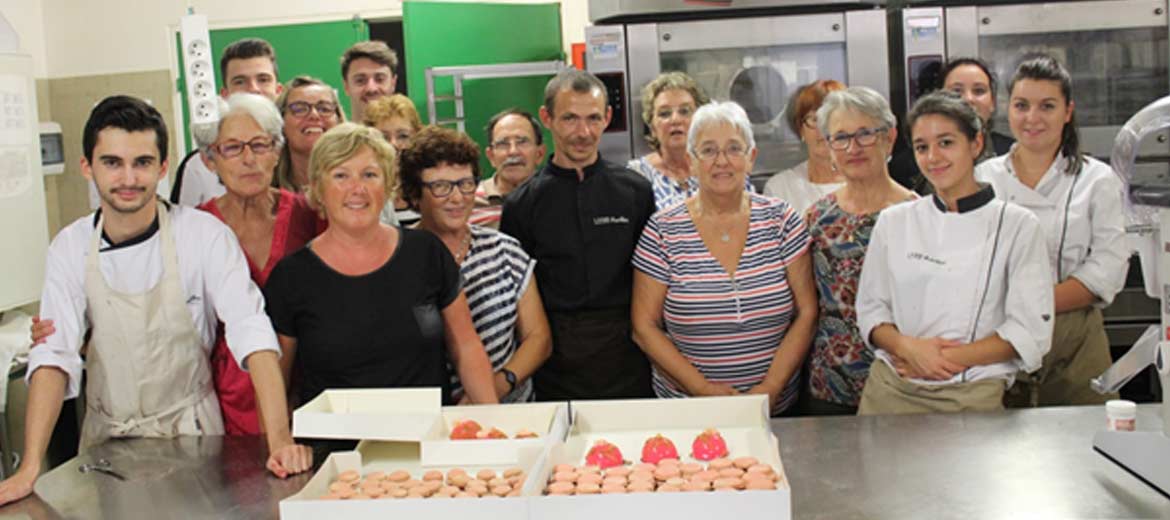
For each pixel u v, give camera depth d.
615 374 2.92
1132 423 2.00
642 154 3.65
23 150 3.61
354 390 2.14
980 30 3.56
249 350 2.27
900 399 2.45
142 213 2.35
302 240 2.69
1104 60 3.59
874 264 2.50
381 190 2.31
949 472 1.97
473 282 2.70
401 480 1.89
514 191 3.04
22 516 1.98
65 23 5.39
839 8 3.63
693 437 2.09
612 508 1.65
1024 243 2.32
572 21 5.35
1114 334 3.63
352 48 3.84
